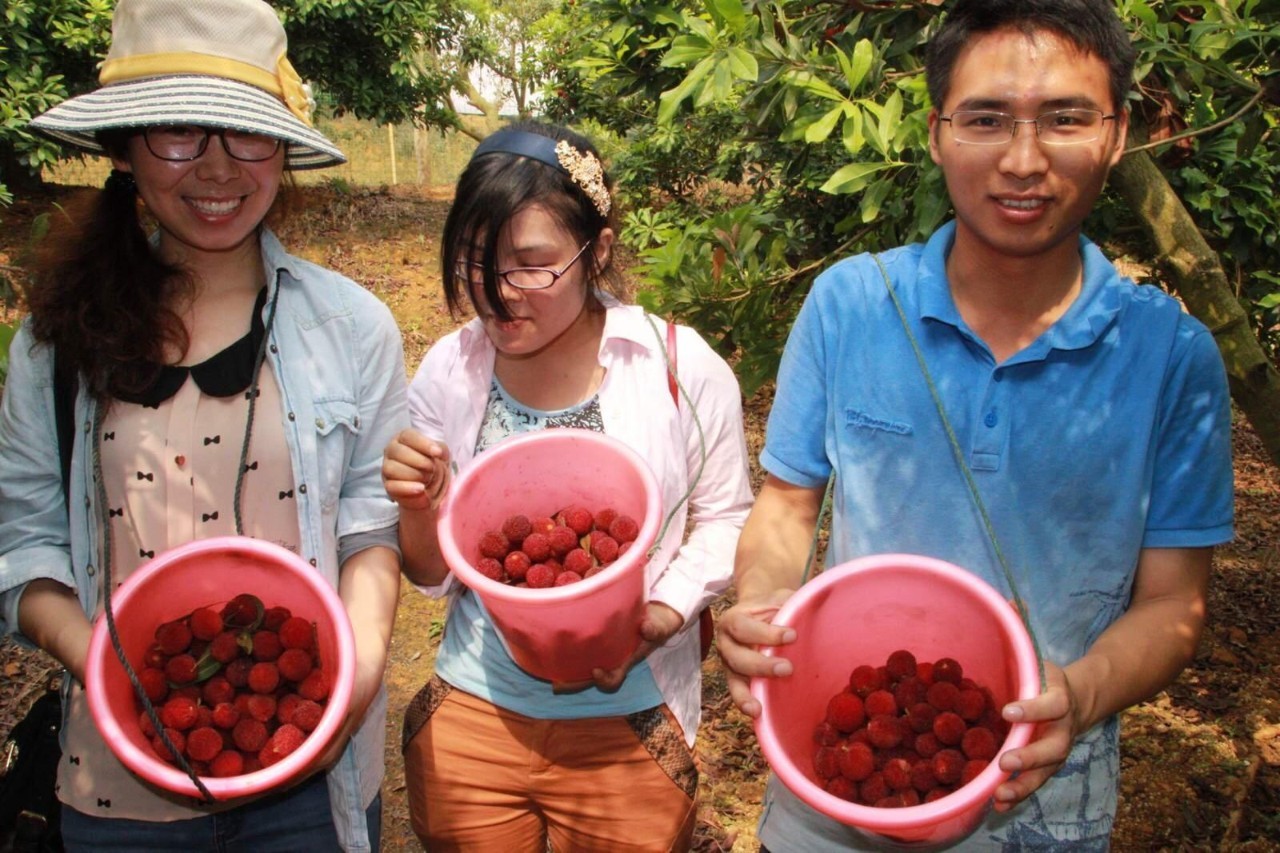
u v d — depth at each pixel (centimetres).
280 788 179
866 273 185
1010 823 178
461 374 218
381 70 1254
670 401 213
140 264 179
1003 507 172
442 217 1239
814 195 531
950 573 160
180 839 186
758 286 329
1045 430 169
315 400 190
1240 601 509
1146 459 168
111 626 154
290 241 1055
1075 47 152
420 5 1219
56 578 183
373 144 1656
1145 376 166
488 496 204
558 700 213
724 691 420
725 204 1067
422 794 227
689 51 257
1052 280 167
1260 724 408
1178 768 381
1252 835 349
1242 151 251
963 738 155
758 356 329
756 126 312
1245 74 260
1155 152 281
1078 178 155
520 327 198
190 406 184
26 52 902
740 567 194
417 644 458
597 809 219
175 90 169
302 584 173
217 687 168
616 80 372
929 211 254
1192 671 447
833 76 268
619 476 201
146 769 150
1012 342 172
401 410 209
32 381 184
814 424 191
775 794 198
